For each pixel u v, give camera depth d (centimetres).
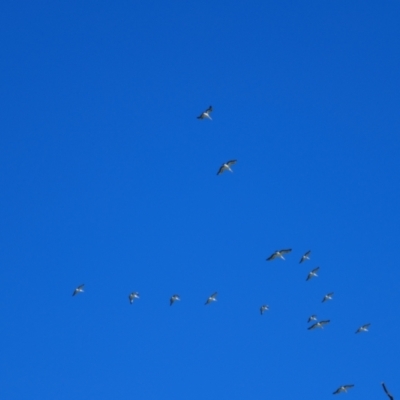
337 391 5956
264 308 6681
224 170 6306
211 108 6134
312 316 6800
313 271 6994
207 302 7019
